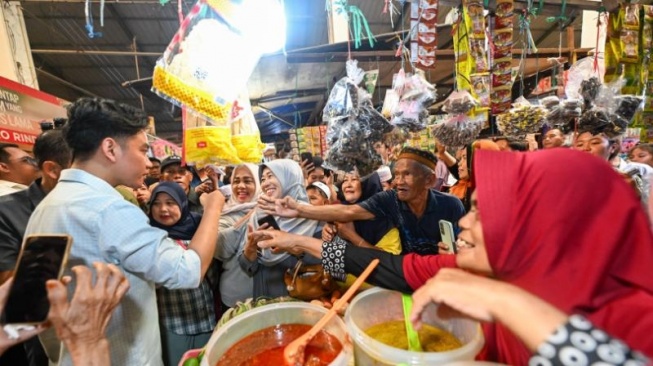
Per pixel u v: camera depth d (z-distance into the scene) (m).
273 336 0.82
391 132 1.53
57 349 0.99
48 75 6.14
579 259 0.45
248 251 1.44
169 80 0.95
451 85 4.30
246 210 1.92
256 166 2.08
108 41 6.43
